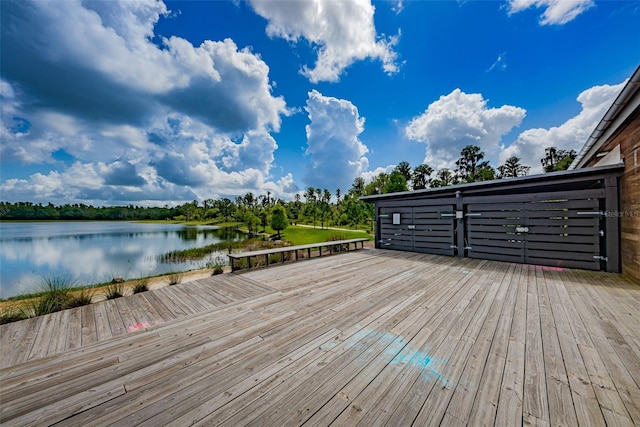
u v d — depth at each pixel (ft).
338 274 15.44
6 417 4.70
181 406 4.87
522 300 10.54
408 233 24.73
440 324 8.33
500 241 19.19
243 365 6.23
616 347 6.70
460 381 5.41
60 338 7.94
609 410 4.50
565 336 7.37
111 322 9.11
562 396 4.89
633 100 11.19
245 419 4.49
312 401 4.90
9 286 27.50
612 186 14.87
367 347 6.95
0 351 7.19
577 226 16.10
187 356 6.72
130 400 5.08
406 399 4.89
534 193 17.66
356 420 4.38
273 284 13.51
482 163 131.64
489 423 4.26
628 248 13.80
